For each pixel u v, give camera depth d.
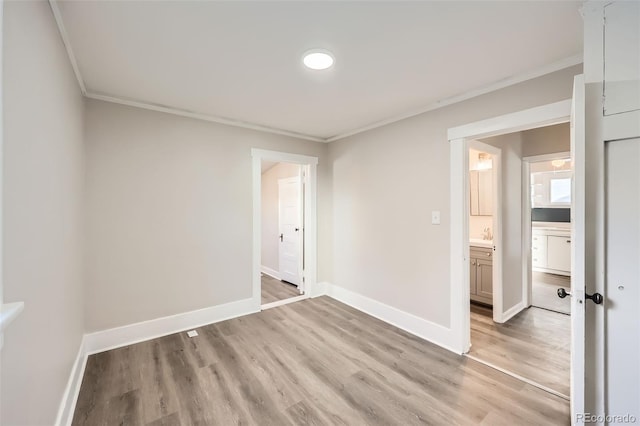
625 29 1.25
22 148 1.02
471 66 1.96
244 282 3.30
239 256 3.26
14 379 0.94
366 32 1.59
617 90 1.26
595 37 1.31
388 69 1.99
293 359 2.34
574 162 1.30
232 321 3.11
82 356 2.20
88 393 1.90
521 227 3.54
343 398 1.87
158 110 2.72
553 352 2.48
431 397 1.89
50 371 1.34
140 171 2.64
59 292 1.51
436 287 2.64
